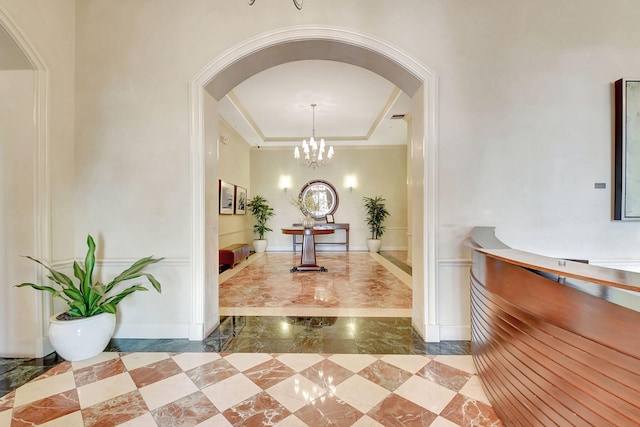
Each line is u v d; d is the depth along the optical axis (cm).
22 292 227
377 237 837
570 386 102
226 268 586
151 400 173
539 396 118
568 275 103
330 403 170
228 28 258
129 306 261
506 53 254
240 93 498
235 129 666
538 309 120
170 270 259
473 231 223
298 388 184
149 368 209
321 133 756
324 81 452
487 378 171
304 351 234
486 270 169
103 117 259
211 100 277
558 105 253
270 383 190
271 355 228
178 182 258
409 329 278
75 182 258
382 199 848
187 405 168
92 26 260
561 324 107
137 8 259
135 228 259
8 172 227
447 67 254
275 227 853
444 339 254
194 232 257
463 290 254
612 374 88
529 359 124
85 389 184
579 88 253
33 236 228
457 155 254
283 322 295
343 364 214
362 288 425
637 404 81
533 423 122
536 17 254
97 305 239
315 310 330
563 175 254
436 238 253
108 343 244
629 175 245
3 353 227
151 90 259
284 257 734
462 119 254
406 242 848
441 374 200
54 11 239
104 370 207
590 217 253
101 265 259
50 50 235
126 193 259
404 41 255
